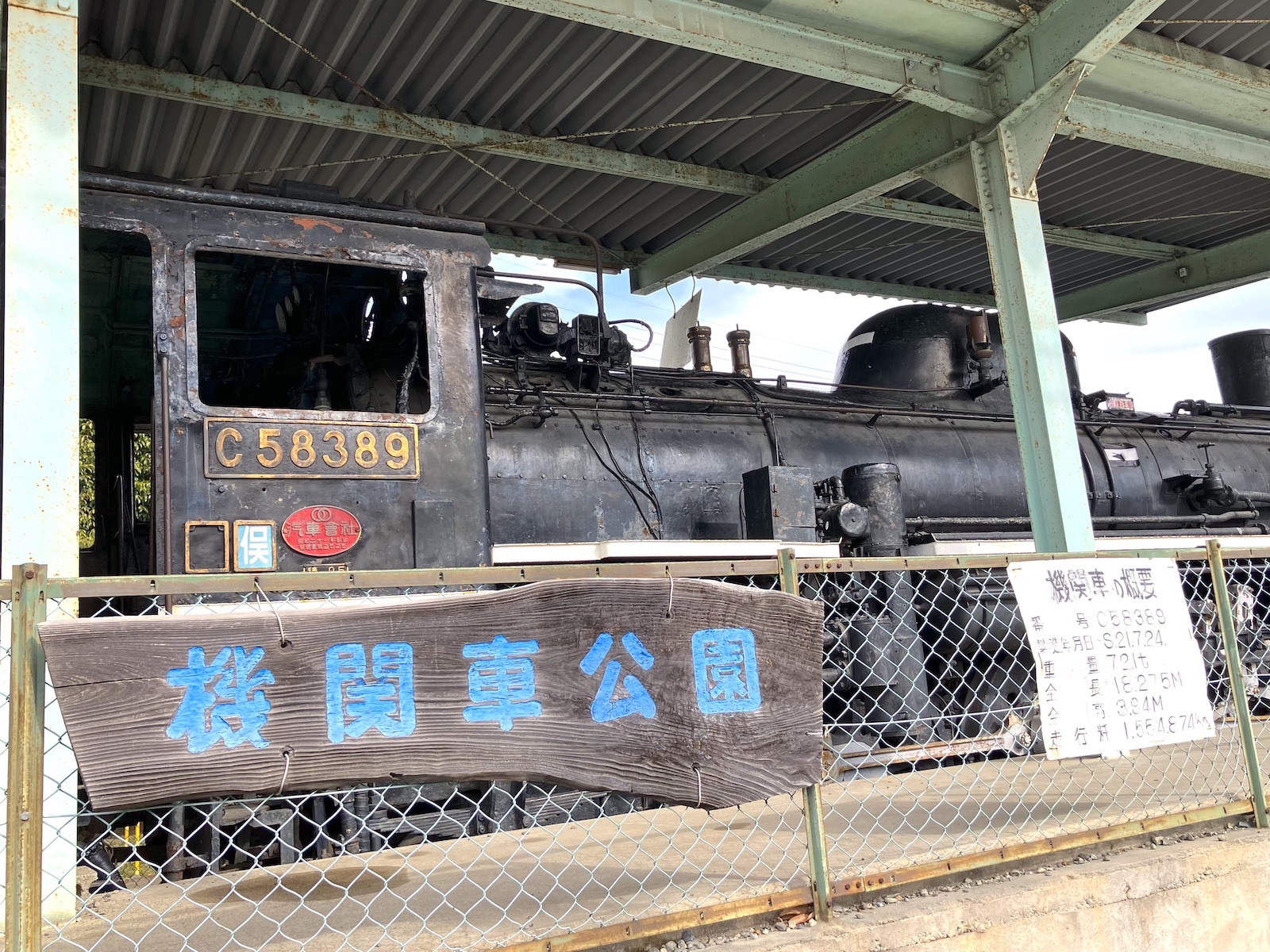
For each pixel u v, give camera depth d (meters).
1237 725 4.07
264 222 4.23
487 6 5.78
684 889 3.14
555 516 5.80
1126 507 8.45
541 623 2.63
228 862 4.07
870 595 5.23
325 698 2.40
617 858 3.68
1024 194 6.25
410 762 2.45
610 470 6.07
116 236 4.34
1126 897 3.31
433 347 4.50
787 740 2.89
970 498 7.65
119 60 5.83
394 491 4.26
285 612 2.40
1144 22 6.45
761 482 5.79
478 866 3.63
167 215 4.04
